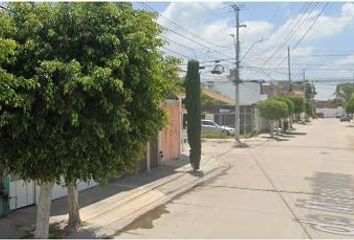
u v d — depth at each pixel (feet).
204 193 49.39
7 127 23.90
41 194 26.91
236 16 123.85
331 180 58.70
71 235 30.91
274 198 46.68
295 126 236.02
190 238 31.58
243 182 57.11
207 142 119.24
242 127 154.61
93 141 24.79
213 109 157.38
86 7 25.67
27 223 33.12
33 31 24.68
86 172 25.31
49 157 24.35
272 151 99.09
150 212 39.73
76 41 25.04
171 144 75.20
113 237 31.73
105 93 24.81
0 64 22.63
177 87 44.96
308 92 344.69
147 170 62.23
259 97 209.46
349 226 35.68
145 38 26.32
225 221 36.68
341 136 151.84
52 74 23.75
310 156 88.79
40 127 23.56
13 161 24.64
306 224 36.11
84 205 40.37
